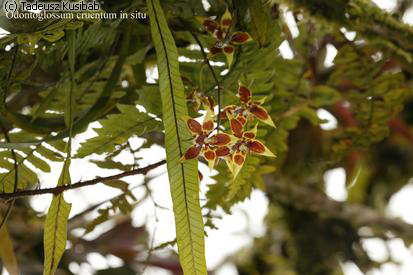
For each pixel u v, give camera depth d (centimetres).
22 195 98
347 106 157
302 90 131
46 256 100
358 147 138
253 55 112
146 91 109
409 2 143
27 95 132
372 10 122
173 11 111
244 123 99
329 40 138
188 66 114
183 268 93
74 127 106
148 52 122
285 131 130
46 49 108
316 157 165
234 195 123
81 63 115
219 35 108
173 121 94
